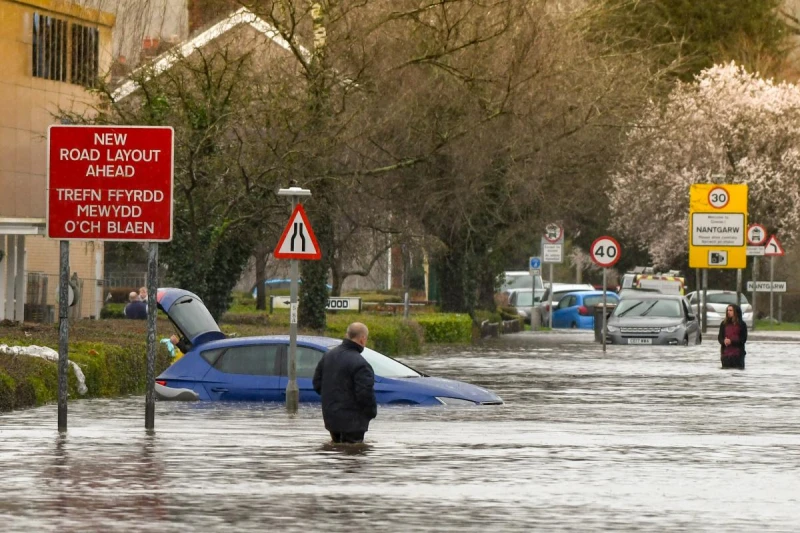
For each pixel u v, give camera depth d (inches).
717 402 2901.1
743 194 6904.5
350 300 4468.5
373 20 4667.8
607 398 2982.3
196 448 1903.3
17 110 5054.1
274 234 4276.6
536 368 4047.7
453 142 5034.5
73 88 5290.4
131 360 3016.7
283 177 3885.3
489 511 1396.4
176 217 3848.4
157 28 4869.6
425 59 4571.9
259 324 4832.7
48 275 5012.3
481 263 6515.8
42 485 1550.2
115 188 2042.3
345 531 1280.8
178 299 2942.9
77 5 5251.0
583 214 7386.8
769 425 2396.7
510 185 5772.6
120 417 2358.5
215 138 3720.5
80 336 3380.9
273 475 1647.4
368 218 5270.7
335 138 4055.1
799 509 1421.0
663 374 3821.4
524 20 5088.6
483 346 5492.1
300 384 2598.4
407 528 1296.8
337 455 1843.0
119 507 1403.8
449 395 2593.5
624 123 5905.5
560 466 1756.9
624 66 5940.0
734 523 1334.9
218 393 2610.7
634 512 1396.4
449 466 1744.6
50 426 2197.3
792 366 4249.5
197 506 1413.6
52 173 2041.1
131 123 3747.5
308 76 4143.7
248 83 3973.9
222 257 4325.8
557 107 5349.4
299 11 4510.3
